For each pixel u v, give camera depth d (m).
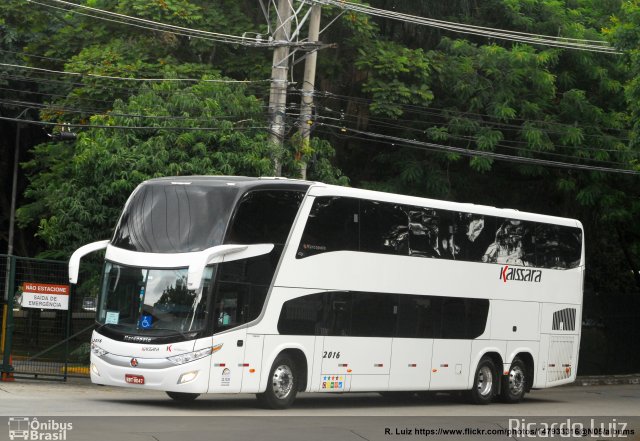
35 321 38.59
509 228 42.97
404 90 50.34
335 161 56.03
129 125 43.19
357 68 50.69
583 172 56.41
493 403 42.94
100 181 42.50
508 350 42.62
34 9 54.38
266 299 32.53
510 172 57.88
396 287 37.25
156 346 30.91
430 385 38.62
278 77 44.53
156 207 32.75
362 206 36.22
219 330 31.16
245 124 44.75
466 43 53.44
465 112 53.28
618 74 56.12
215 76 46.94
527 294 43.69
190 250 31.56
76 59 48.84
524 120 53.97
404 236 37.84
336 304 34.88
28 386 36.31
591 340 61.78
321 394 44.03
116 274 32.47
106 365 31.62
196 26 49.41
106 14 50.19
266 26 50.62
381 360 36.50
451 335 39.66
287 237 33.44
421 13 54.44
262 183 32.88
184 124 43.06
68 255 43.75
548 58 52.84
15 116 62.25
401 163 54.09
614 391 54.59
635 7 47.78
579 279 46.75
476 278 40.97
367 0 53.91
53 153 51.09
